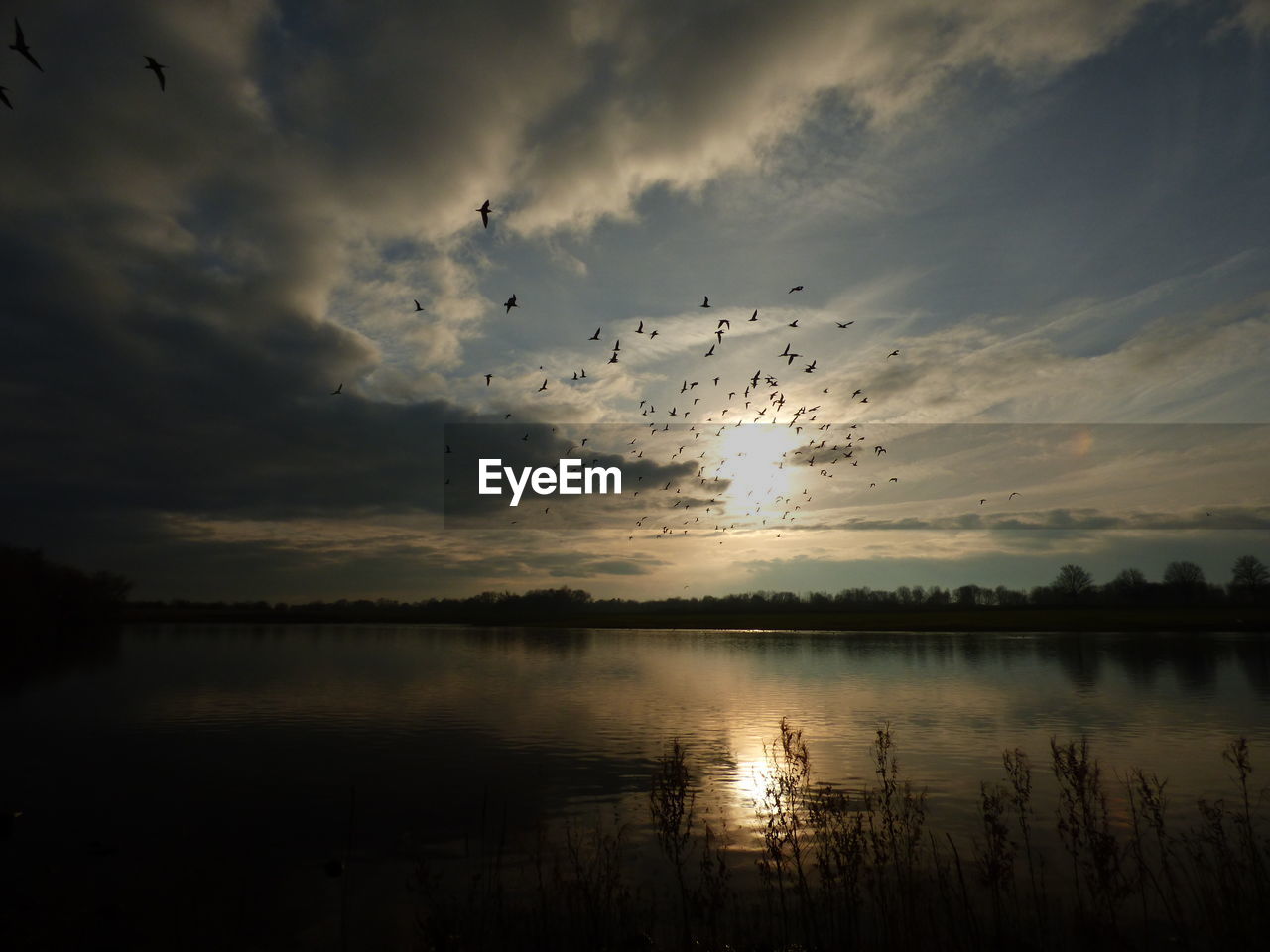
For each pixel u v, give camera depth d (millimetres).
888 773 20031
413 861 13383
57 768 21562
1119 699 36375
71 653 71625
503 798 17859
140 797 18109
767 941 9672
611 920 10328
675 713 32281
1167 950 9062
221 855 13836
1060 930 9680
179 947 9875
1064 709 32969
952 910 10445
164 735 27078
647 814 16250
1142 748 23875
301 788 18953
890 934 9180
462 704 35281
